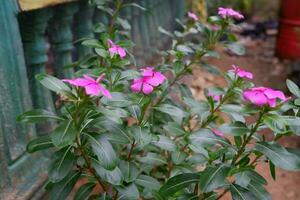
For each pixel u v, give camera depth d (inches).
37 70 27.4
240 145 18.8
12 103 23.9
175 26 61.2
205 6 61.5
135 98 17.8
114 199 21.2
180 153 23.0
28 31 26.2
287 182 35.7
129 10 41.4
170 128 22.8
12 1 23.5
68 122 16.3
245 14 94.8
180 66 27.0
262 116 16.1
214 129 23.4
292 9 66.1
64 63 30.5
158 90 19.2
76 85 14.8
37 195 25.0
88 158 18.9
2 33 22.9
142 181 21.5
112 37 27.0
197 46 29.0
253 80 59.7
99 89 14.9
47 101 28.1
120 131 17.8
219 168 17.6
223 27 27.6
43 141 18.0
